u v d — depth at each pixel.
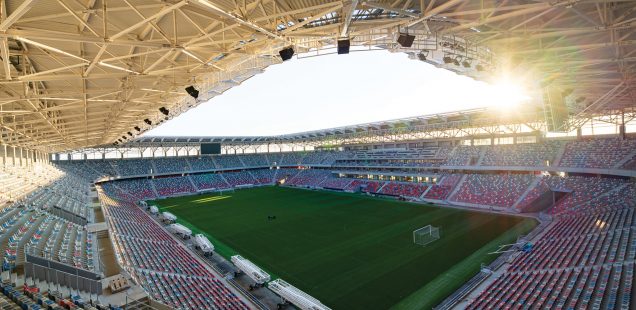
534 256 25.84
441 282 23.41
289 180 88.62
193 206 59.28
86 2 9.99
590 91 29.56
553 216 39.22
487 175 54.75
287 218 46.41
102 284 18.53
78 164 73.62
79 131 35.47
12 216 26.52
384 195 64.06
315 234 37.56
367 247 32.00
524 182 48.88
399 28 13.55
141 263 25.09
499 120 54.47
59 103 22.45
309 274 26.06
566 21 15.93
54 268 17.72
